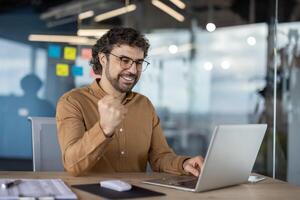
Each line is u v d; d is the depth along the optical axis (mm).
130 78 1681
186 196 1190
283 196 1248
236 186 1397
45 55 5219
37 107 5215
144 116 1818
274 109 4301
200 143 6449
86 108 1688
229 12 6238
